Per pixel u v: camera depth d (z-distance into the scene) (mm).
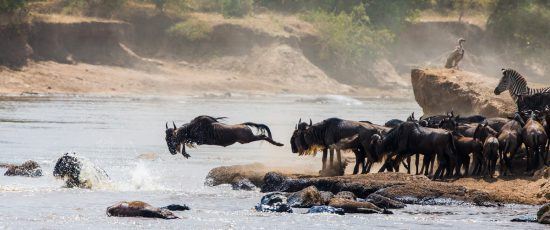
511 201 77875
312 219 69438
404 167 97125
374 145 87625
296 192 77625
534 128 87188
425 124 92250
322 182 81625
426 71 130625
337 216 71000
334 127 89125
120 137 140500
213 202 78312
